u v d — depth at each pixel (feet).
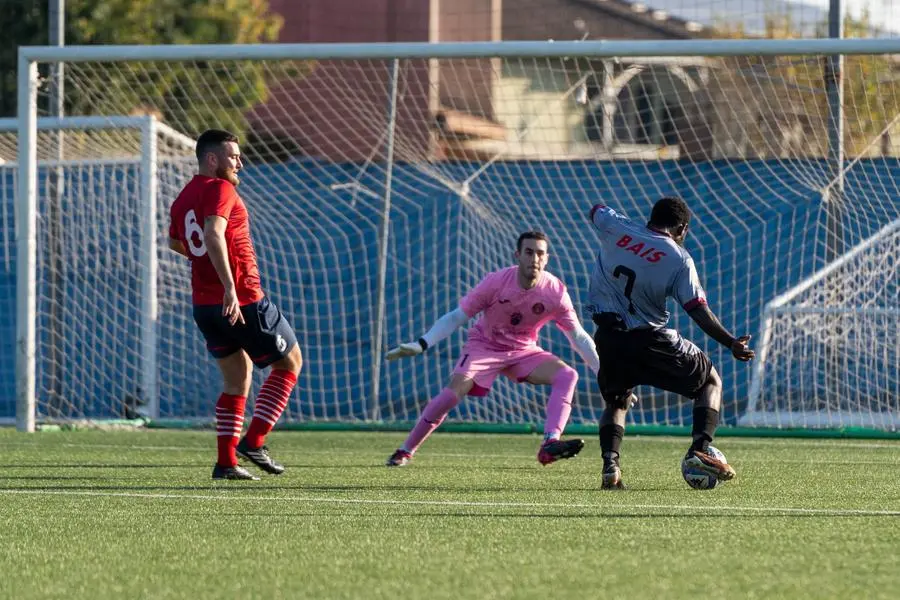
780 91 136.98
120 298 149.48
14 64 249.75
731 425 135.85
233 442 81.15
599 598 40.98
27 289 131.34
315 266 155.94
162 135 149.69
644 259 73.77
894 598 40.86
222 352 80.94
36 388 150.61
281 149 165.58
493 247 151.84
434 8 284.61
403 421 139.13
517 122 157.38
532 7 275.18
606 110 148.77
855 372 132.77
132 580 44.68
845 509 64.18
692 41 124.67
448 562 47.83
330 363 152.87
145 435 127.85
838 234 135.13
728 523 58.44
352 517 60.95
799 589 42.29
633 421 144.77
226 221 77.46
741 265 142.31
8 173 173.58
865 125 137.08
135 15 248.32
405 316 152.97
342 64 156.35
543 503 66.95
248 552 50.47
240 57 133.18
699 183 145.79
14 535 55.42
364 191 154.51
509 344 93.50
